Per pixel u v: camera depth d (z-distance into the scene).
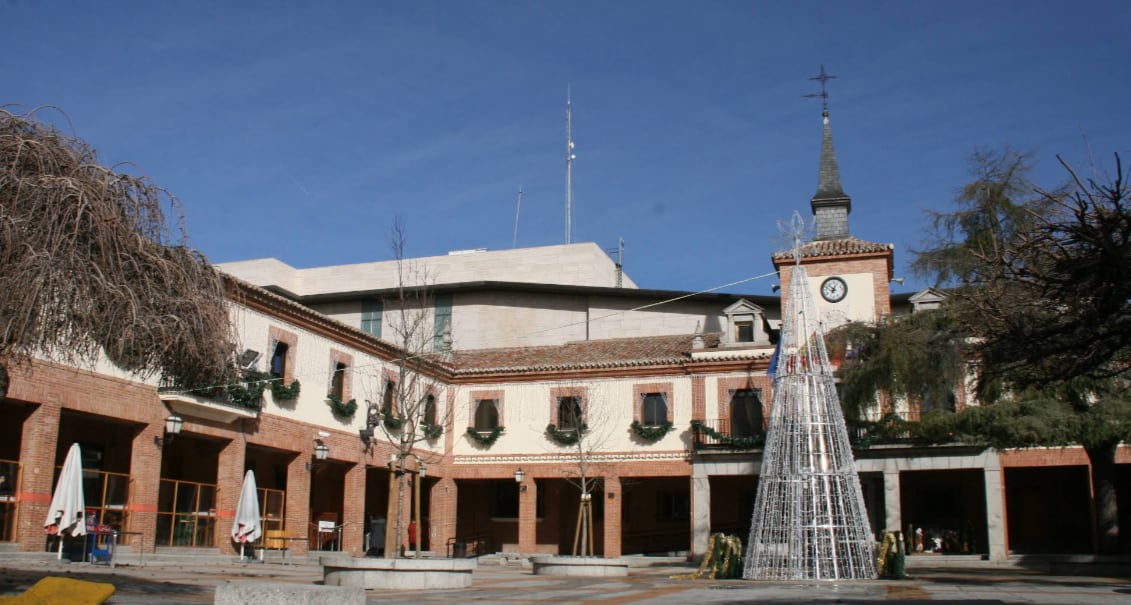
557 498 41.84
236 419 29.22
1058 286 13.24
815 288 38.19
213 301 11.93
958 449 33.72
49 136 10.79
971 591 17.86
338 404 33.78
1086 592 17.30
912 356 26.45
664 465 38.09
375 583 18.92
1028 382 15.48
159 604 12.27
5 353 10.41
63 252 10.21
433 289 47.28
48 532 22.17
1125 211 12.21
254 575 22.16
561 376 40.19
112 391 25.06
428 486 41.38
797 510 23.48
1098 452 28.92
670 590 19.41
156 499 26.25
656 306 46.88
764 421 37.12
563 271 52.09
